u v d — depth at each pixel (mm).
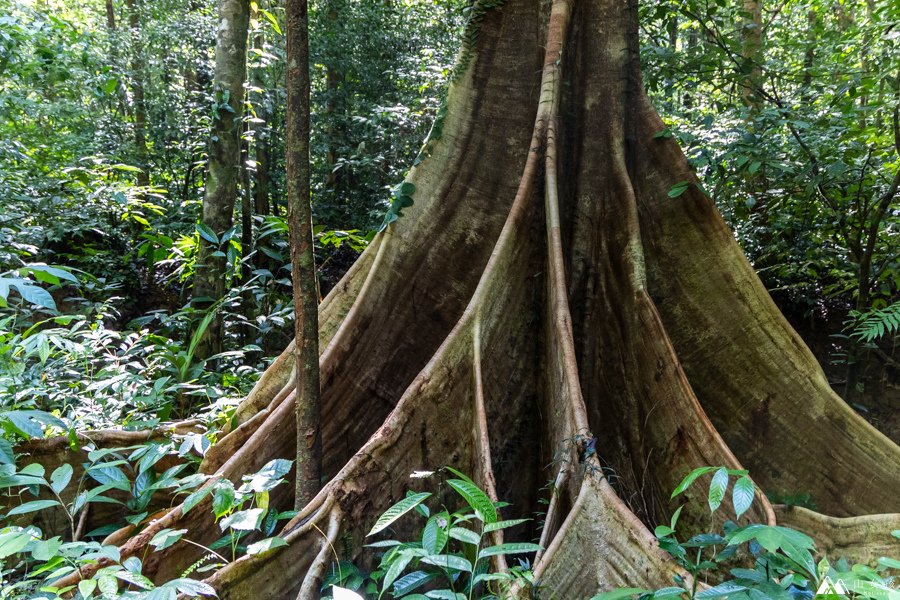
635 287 4055
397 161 11992
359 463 3109
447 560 2088
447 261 4586
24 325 7145
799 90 6840
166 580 3016
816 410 4305
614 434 3928
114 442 4254
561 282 3812
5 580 3371
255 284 7934
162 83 14938
